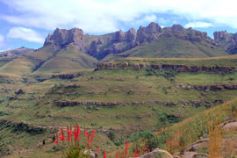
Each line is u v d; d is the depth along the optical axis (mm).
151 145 69750
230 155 29812
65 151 23984
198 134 50000
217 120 50281
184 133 54125
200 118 68438
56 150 159375
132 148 70750
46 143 189875
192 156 33219
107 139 197125
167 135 70438
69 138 24719
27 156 172000
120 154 40844
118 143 184125
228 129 38844
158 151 28922
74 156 23609
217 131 31266
